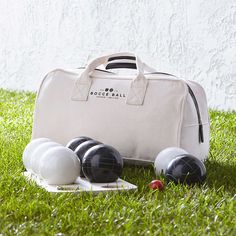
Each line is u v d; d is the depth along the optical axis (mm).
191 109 1931
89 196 1583
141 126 1917
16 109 3322
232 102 3635
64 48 4773
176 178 1692
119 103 1960
